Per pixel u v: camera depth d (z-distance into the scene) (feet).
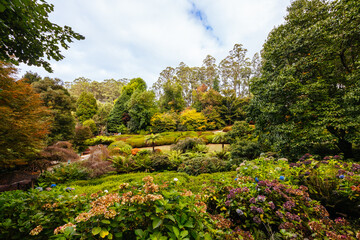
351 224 5.34
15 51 7.13
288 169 8.37
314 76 18.42
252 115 22.80
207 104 75.92
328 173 7.36
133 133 70.33
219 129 66.33
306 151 16.90
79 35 7.27
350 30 15.03
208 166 18.76
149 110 68.74
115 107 80.07
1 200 4.31
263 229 5.28
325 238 4.05
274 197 5.63
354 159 16.33
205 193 7.03
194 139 35.83
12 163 11.35
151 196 3.36
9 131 10.18
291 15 20.97
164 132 62.49
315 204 5.78
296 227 4.62
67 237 2.94
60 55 7.73
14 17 5.64
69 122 38.42
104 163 20.02
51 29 6.73
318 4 19.77
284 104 18.11
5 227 3.80
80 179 17.65
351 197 5.76
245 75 114.32
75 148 39.86
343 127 14.57
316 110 17.07
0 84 10.82
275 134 19.15
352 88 15.10
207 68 139.54
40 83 37.86
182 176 15.10
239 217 5.67
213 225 4.32
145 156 23.93
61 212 4.22
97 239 3.09
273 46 20.71
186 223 3.10
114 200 3.55
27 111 12.46
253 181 7.38
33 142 12.48
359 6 14.20
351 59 18.07
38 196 4.55
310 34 17.16
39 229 3.68
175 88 85.20
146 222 3.44
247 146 22.15
